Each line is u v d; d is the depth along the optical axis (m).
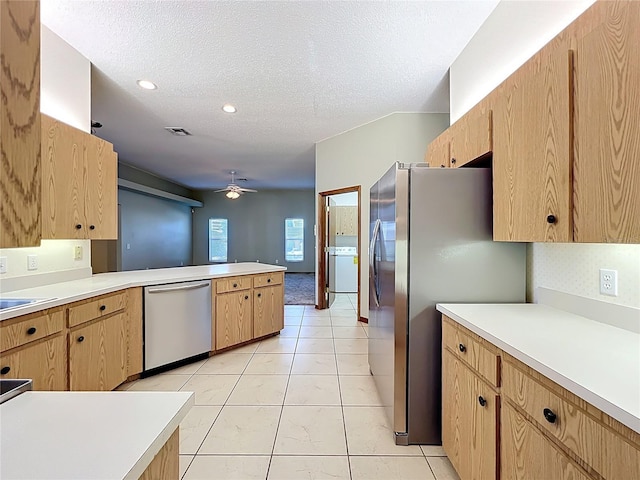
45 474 0.50
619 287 1.35
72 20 2.18
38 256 2.36
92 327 2.19
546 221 1.27
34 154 0.54
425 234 1.88
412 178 1.88
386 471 1.68
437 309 1.83
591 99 1.05
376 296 2.49
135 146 5.35
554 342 1.17
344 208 7.49
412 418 1.89
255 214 10.53
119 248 6.63
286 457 1.78
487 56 2.15
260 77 2.99
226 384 2.65
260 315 3.68
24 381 0.77
